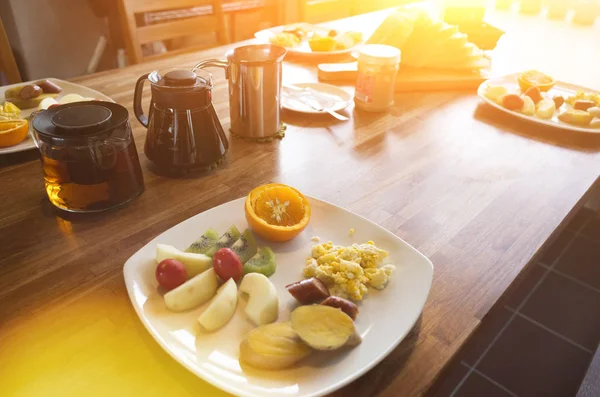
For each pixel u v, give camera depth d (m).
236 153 1.01
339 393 0.52
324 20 3.01
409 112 1.25
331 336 0.52
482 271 0.71
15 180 0.89
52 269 0.68
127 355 0.55
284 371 0.51
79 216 0.79
